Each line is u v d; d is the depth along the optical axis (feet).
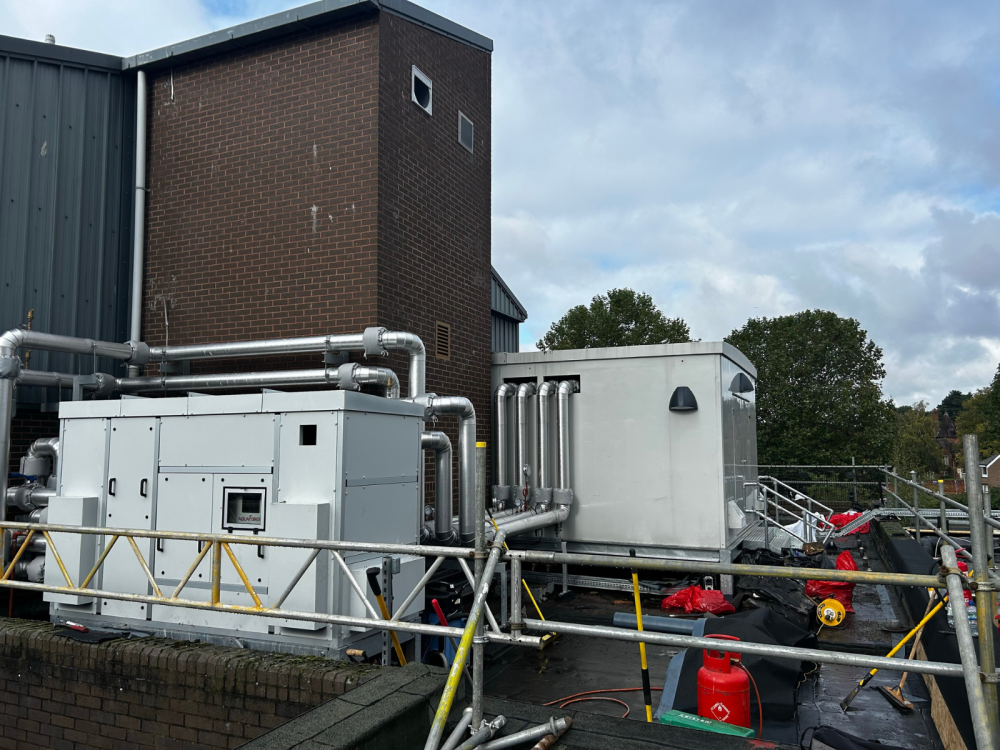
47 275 28.73
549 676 22.06
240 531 18.22
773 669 16.99
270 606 16.63
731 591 30.73
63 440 20.90
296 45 28.78
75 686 17.66
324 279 27.48
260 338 28.32
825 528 40.91
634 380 33.14
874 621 27.91
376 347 25.20
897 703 18.62
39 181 28.78
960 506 23.02
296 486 18.02
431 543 24.91
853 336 117.50
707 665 15.06
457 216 33.63
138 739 16.79
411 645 20.10
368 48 27.53
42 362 27.91
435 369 31.01
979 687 8.86
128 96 31.65
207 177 29.99
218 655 16.35
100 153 30.55
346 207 27.37
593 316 122.62
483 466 12.22
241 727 15.65
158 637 18.31
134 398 20.04
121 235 30.99
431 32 31.86
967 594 17.13
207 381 27.27
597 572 33.50
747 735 13.74
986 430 179.22
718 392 31.65
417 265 29.81
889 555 33.19
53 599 19.97
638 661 23.49
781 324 123.44
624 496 32.91
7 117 28.14
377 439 19.27
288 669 15.26
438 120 32.19
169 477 19.42
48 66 29.35
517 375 35.70
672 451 32.27
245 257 28.94
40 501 22.75
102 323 30.17
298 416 18.19
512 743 11.09
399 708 11.35
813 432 107.76
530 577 33.71
